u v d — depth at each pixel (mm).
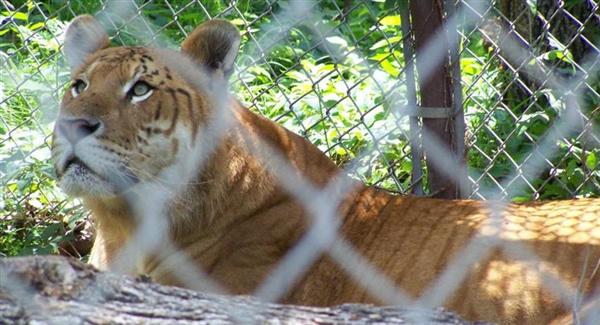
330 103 12938
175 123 8758
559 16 13414
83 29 9492
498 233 8641
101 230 9289
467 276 8484
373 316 5656
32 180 11820
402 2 10367
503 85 13102
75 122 8414
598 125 12266
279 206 9133
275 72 13961
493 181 11891
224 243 8938
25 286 5039
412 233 8977
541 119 12531
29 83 12812
